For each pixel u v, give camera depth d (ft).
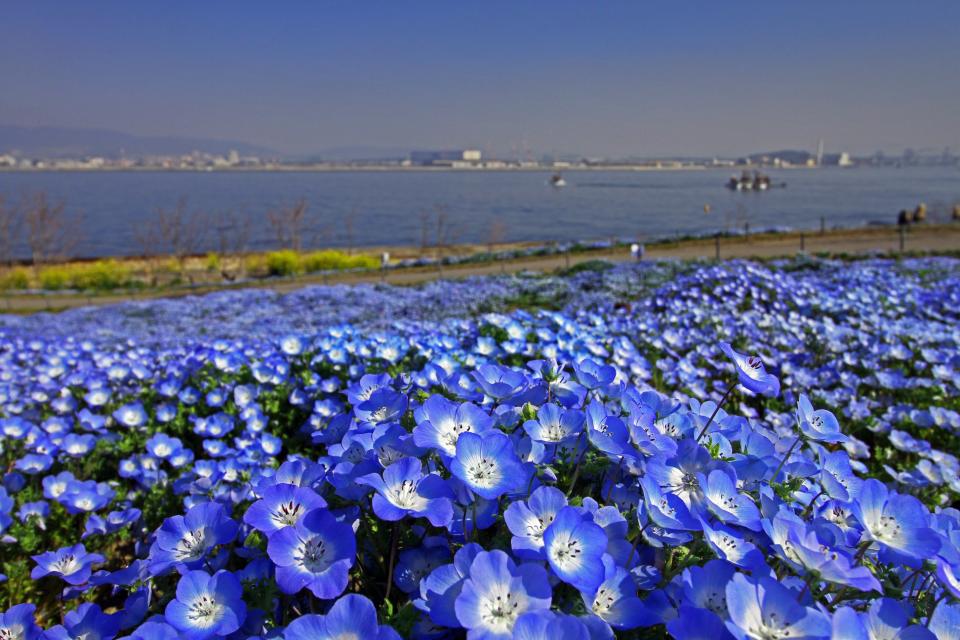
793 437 10.32
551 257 106.63
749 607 4.79
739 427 8.23
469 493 6.15
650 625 5.32
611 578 5.55
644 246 111.14
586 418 6.86
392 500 5.80
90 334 44.24
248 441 13.32
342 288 68.18
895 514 6.10
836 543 6.14
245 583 6.16
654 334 23.73
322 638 4.84
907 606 5.91
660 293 38.37
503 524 6.38
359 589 6.63
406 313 49.11
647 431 6.91
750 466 7.32
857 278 40.65
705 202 402.11
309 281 98.12
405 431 7.09
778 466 7.62
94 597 10.88
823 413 7.71
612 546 6.11
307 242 227.40
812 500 7.38
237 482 11.10
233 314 56.54
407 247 204.03
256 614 5.79
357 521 6.64
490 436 6.15
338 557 5.41
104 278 111.04
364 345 16.97
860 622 4.84
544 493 5.85
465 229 265.13
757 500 7.12
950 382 19.60
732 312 29.99
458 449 5.98
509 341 17.58
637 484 7.27
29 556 11.30
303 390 15.80
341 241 231.91
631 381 17.03
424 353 15.57
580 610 5.27
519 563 5.71
